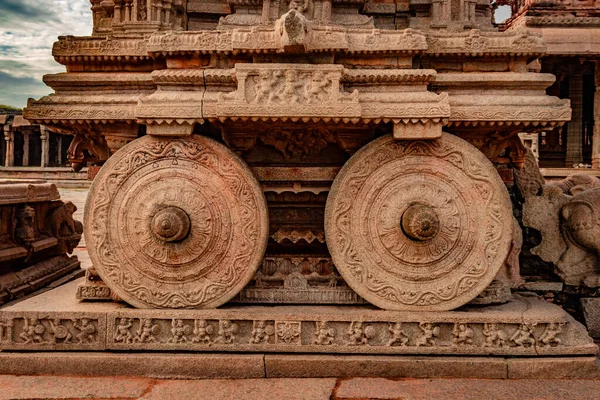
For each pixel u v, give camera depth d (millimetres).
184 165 3264
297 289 3336
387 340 3131
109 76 3426
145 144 3264
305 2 4273
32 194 4758
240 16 4367
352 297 3318
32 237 4617
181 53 3324
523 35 3354
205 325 3148
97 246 3268
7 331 3148
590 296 4082
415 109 3043
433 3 4359
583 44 15773
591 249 4062
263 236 3246
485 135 3410
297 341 3121
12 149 32062
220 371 3049
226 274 3260
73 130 3596
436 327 3111
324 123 3182
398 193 3211
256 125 3250
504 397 2736
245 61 3350
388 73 3193
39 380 2975
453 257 3234
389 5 4520
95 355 3098
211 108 3121
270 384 2938
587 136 21547
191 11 4574
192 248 3223
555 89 20406
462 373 3027
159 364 3057
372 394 2779
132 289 3264
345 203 3234
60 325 3154
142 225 3221
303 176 3396
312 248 3643
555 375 3008
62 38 3520
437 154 3213
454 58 3430
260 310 3207
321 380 2996
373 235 3238
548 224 4230
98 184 3273
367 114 3051
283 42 3033
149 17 4332
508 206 3203
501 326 3105
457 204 3215
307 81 3094
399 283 3232
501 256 3211
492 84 3287
